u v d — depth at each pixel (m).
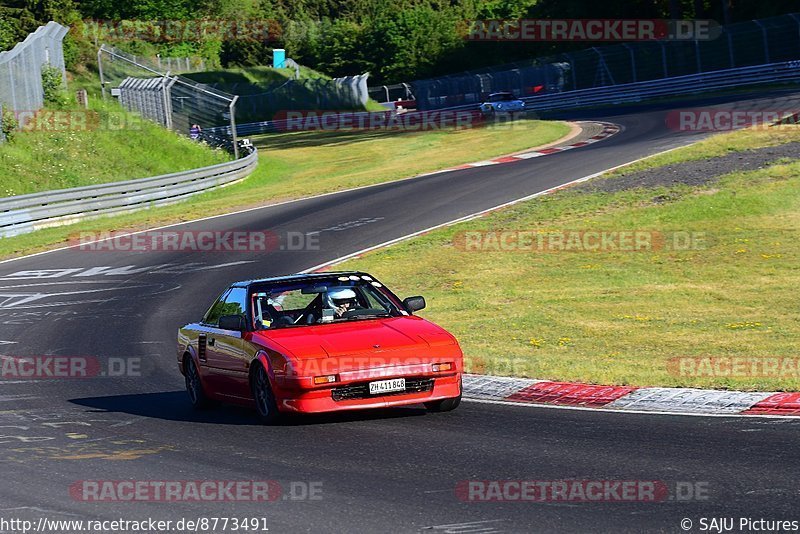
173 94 199.88
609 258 76.19
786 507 23.17
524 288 69.94
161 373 52.91
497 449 30.80
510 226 91.50
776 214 83.12
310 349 35.81
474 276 75.44
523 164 133.88
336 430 35.16
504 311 63.06
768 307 57.84
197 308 72.06
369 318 39.94
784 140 111.94
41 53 166.75
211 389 41.62
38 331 66.44
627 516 23.14
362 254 87.50
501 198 107.00
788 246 73.69
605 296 64.88
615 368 44.62
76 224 119.00
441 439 32.69
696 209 87.00
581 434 32.50
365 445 32.34
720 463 27.59
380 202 114.88
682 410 35.72
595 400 38.44
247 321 39.53
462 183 121.69
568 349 50.88
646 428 32.88
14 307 75.62
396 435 33.69
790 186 89.56
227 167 149.25
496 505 24.55
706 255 73.75
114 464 31.64
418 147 187.00
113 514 25.62
